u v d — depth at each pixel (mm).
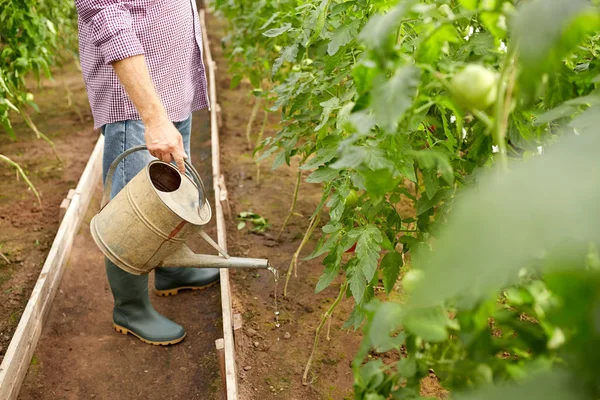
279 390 2357
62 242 3189
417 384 1235
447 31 1101
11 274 3150
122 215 2256
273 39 3621
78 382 2545
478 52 1619
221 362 2309
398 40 1598
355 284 1890
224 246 3092
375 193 1175
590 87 1404
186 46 2477
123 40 2029
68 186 4062
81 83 6145
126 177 2408
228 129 4934
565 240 746
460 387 1179
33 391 2477
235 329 2518
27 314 2633
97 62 2305
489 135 1658
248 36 4375
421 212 1869
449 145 1738
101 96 2357
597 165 667
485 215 695
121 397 2477
